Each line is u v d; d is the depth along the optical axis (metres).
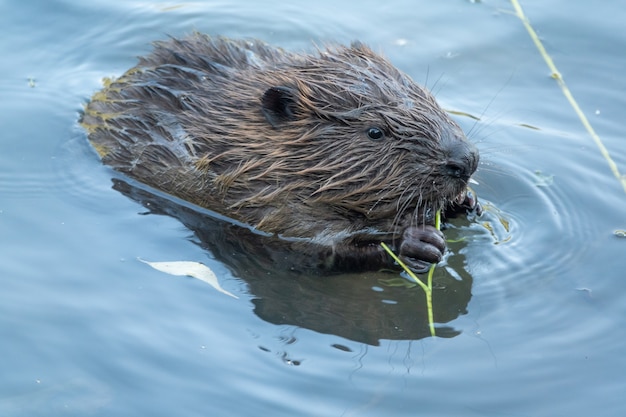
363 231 13.31
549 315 12.19
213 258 13.02
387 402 10.62
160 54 15.18
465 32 18.70
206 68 14.43
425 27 18.89
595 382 11.01
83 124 15.45
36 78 17.06
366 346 11.58
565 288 12.70
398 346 11.61
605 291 12.62
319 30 18.75
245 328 11.78
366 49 13.79
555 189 14.73
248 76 13.95
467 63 17.83
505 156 15.44
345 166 12.76
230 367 11.09
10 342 11.35
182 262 12.88
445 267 13.17
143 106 14.40
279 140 13.06
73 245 13.08
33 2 19.20
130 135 14.33
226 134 13.48
